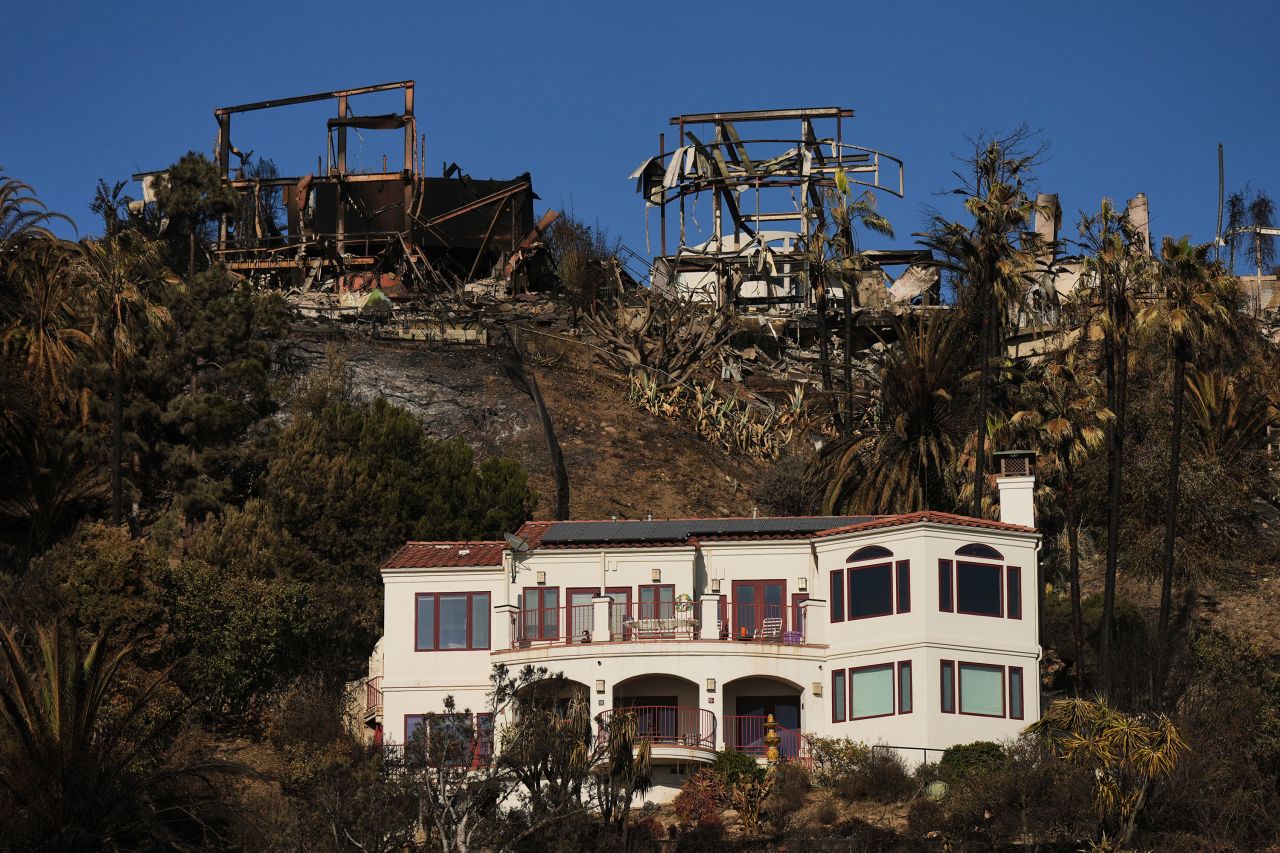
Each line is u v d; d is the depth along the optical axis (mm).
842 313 177875
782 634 107625
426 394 151750
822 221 150500
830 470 134625
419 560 112688
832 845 89312
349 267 182375
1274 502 139750
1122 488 132500
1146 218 159375
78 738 88062
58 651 89875
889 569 105625
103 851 87188
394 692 108938
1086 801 89125
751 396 165375
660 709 105750
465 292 179500
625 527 114875
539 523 118062
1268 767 98438
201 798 91250
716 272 184500
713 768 100000
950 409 129250
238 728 109562
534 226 190500
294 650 113875
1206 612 125812
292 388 150375
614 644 105875
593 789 91938
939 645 103062
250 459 133125
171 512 127000
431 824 85125
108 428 132625
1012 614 105125
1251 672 109250
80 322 137875
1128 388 138500
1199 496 131750
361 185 185750
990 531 106125
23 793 86500
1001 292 124000
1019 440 123562
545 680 97125
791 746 105250
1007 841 89438
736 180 185750
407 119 186000
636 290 184625
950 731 101812
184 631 110688
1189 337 115062
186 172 154750
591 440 151250
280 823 88562
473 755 88750
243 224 183375
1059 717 94000
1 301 135875
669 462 150500
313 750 104062
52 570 112375
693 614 108500
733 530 112062
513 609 109250
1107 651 107625
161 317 137375
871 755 99375
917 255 181875
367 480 126375
